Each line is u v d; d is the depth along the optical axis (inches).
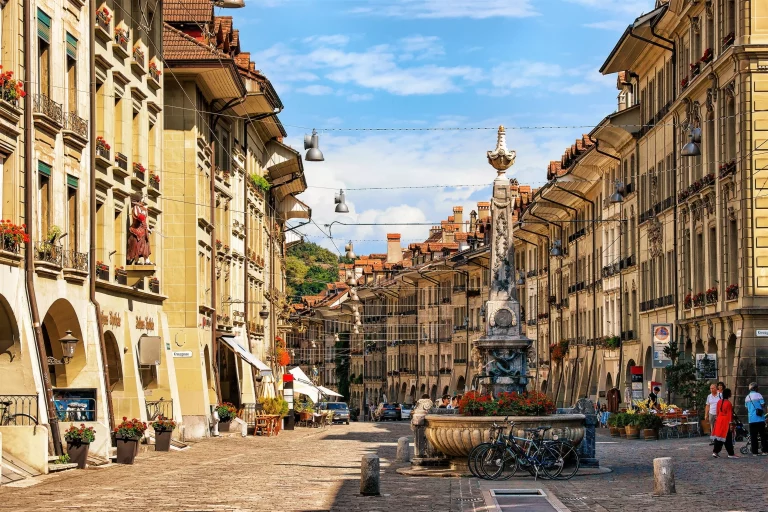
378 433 2213.3
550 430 975.0
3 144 1039.0
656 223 2281.0
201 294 1876.2
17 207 1066.7
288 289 5556.1
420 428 1091.3
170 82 1812.3
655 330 1918.1
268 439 1845.5
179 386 1800.0
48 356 1267.2
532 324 3599.9
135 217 1427.2
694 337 1968.5
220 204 2103.8
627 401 2352.4
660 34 2174.0
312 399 3031.5
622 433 1815.9
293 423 2449.6
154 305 1596.9
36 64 1123.3
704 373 1738.4
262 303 2496.3
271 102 2284.7
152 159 1621.6
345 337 5413.4
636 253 2465.6
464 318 4079.7
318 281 6161.4
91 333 1251.2
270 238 2928.2
